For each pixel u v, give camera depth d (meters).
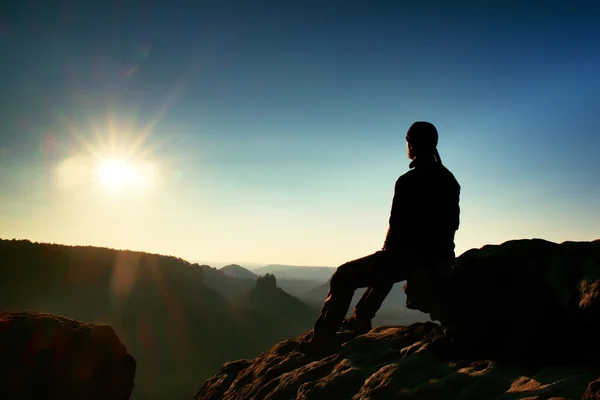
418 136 4.61
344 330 5.55
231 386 5.88
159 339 123.69
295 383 4.53
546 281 3.29
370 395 3.52
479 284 3.56
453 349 3.82
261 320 166.25
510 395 2.82
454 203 4.52
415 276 4.18
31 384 6.05
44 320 6.95
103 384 7.16
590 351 2.99
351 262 4.67
